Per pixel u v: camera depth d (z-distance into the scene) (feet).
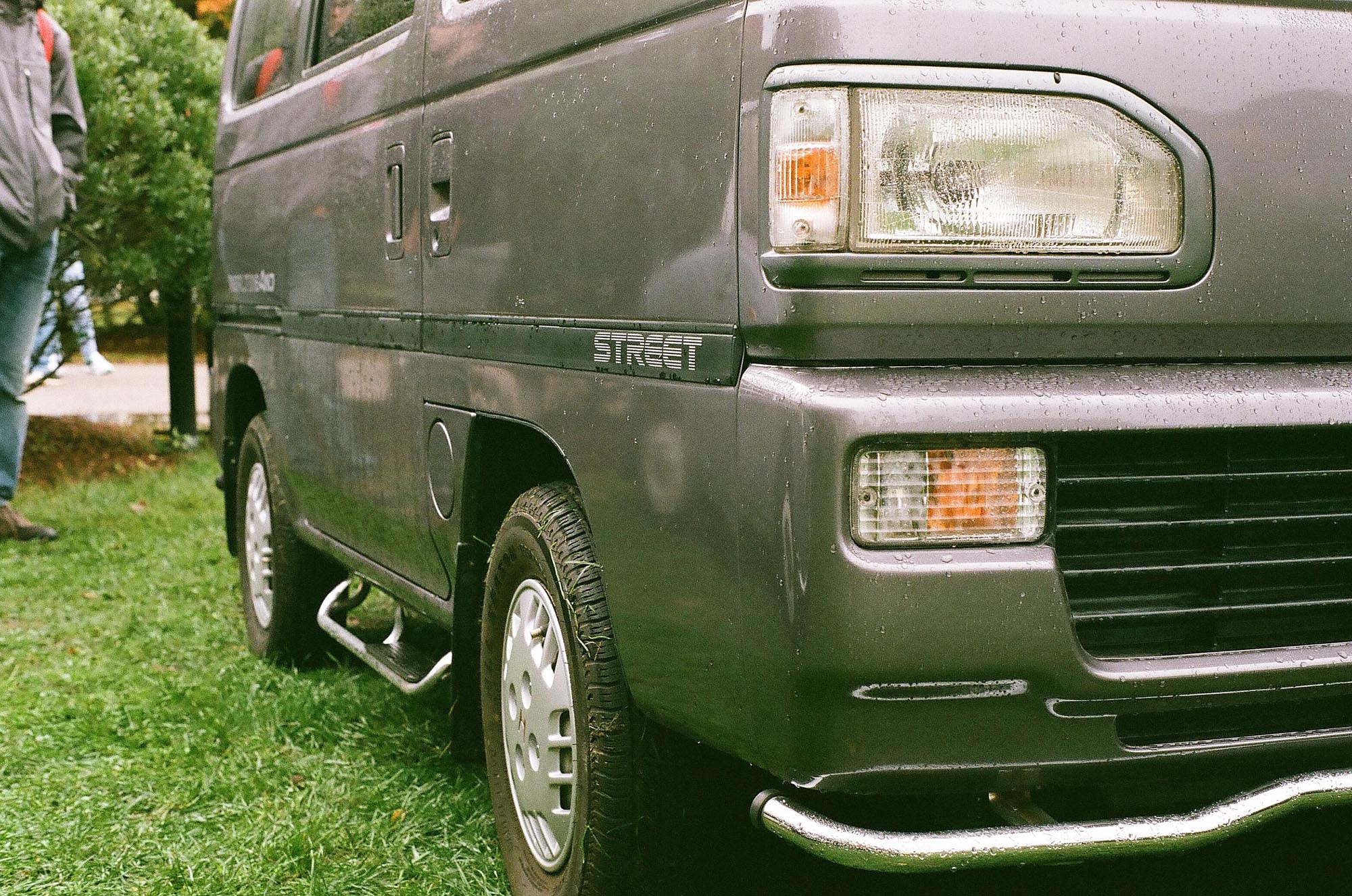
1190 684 6.42
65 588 18.56
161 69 28.45
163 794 11.33
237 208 15.06
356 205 11.18
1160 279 6.58
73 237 26.94
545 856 8.59
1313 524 6.89
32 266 21.02
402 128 10.24
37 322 21.49
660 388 6.98
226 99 16.01
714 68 6.66
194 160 28.35
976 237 6.27
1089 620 6.48
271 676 14.28
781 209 6.20
